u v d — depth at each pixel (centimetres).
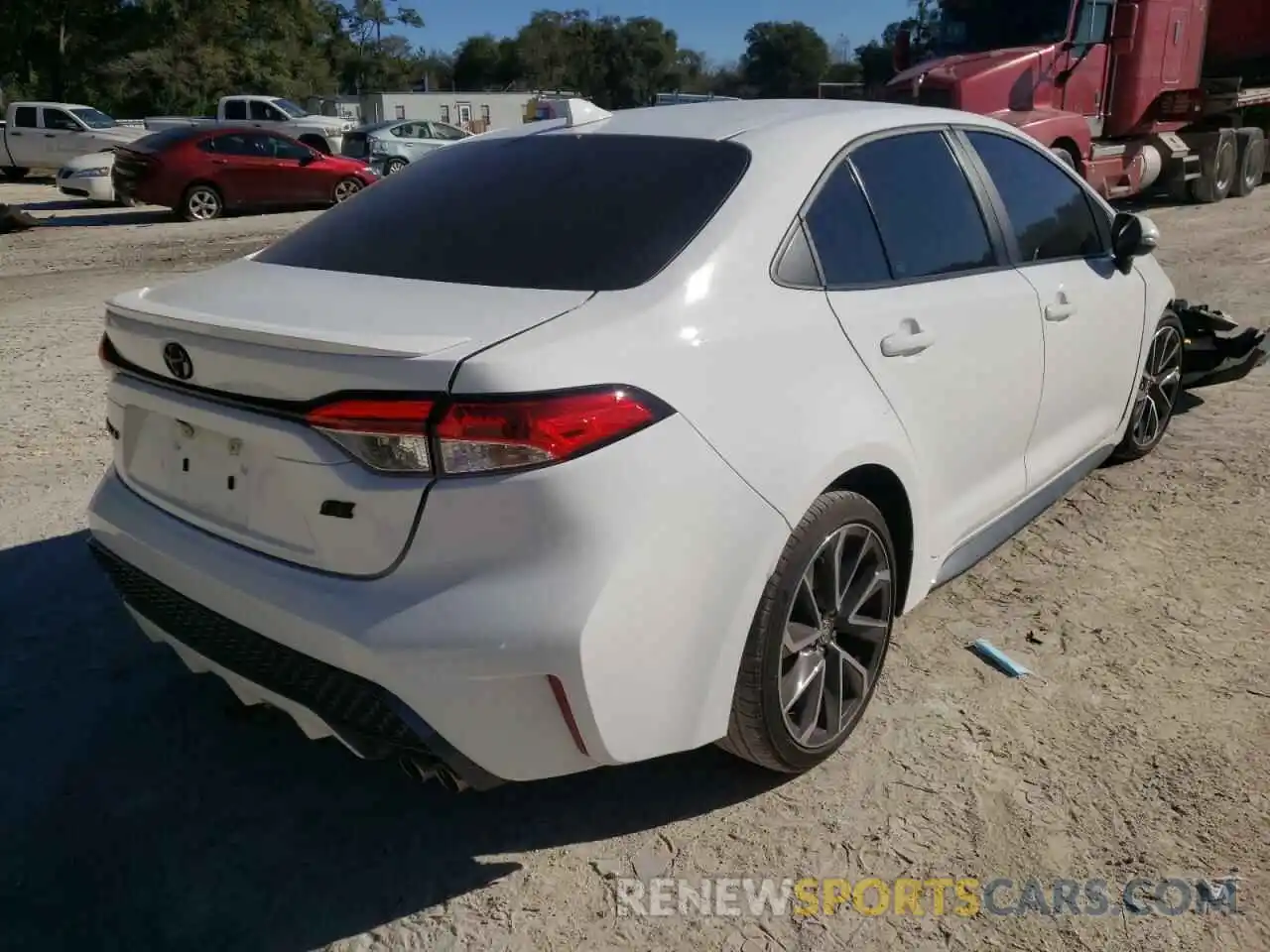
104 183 1955
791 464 257
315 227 327
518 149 327
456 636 219
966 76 1161
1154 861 262
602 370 229
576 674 223
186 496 266
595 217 279
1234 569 406
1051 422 396
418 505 221
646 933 246
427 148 2456
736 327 257
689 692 245
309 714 245
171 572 262
